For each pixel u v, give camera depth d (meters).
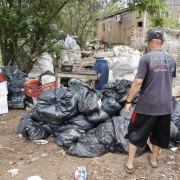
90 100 3.66
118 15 15.58
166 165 3.09
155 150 2.95
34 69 6.94
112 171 2.91
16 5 5.75
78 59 7.95
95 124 3.74
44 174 2.82
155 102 2.59
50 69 7.00
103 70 6.30
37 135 3.66
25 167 2.95
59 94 3.74
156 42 2.67
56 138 3.61
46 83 5.18
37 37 6.54
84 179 2.70
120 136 3.30
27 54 6.84
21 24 5.70
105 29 20.17
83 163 3.06
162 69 2.57
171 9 12.80
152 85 2.58
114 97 3.95
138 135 2.71
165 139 2.84
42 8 6.42
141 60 2.59
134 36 13.12
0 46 6.77
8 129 4.11
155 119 2.66
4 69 5.12
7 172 2.84
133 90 2.61
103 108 3.81
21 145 3.52
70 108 3.57
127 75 6.39
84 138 3.38
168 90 2.64
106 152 3.31
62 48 6.71
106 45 17.36
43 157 3.19
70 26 12.38
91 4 12.30
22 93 5.18
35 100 5.00
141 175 2.86
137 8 7.58
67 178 2.75
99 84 6.35
